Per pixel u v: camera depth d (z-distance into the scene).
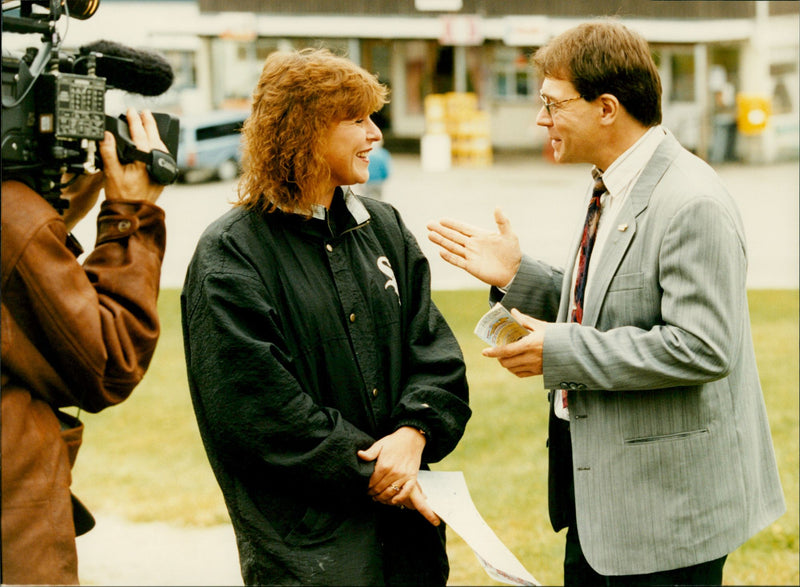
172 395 7.39
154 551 4.71
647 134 2.57
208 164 20.47
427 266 2.78
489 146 26.59
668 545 2.52
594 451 2.56
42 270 2.19
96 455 6.14
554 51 2.58
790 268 11.91
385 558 2.59
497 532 4.83
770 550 4.61
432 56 30.97
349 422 2.52
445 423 2.55
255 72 23.69
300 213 2.54
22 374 2.24
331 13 24.42
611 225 2.56
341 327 2.53
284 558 2.43
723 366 2.42
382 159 15.56
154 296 2.37
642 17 23.36
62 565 2.22
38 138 2.22
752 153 24.64
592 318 2.55
